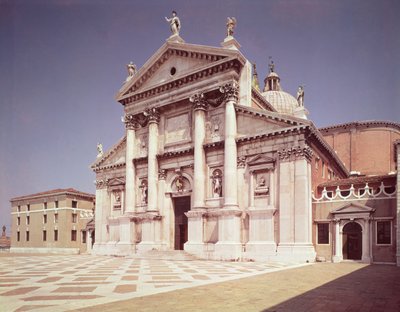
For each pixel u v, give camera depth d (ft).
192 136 146.82
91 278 65.10
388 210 111.75
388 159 202.49
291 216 118.01
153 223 148.87
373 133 206.90
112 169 175.73
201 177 136.67
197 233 132.57
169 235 148.36
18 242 249.55
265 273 75.77
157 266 95.40
